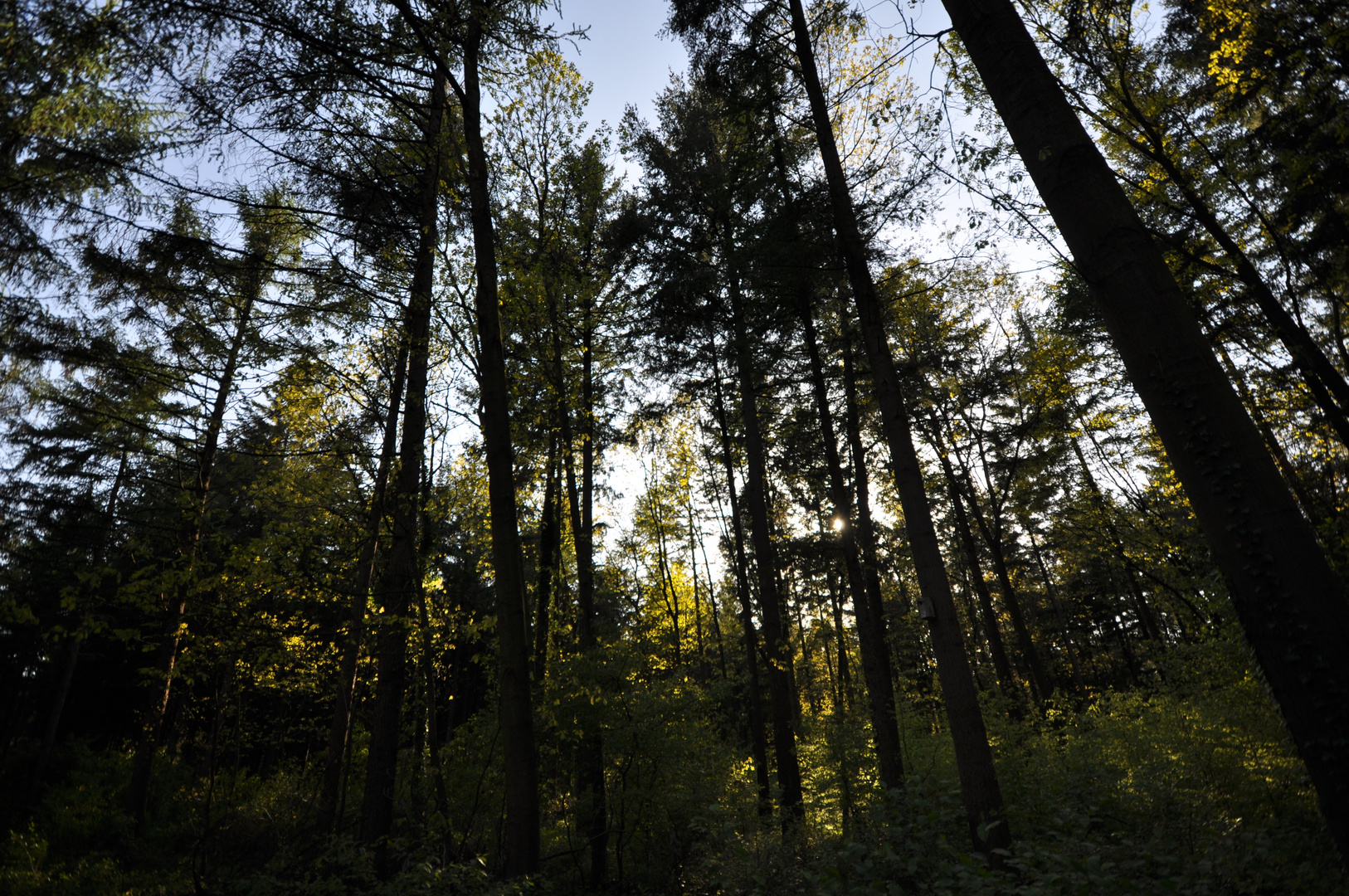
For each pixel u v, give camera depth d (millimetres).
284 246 10359
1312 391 11570
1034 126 4578
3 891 9922
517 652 6477
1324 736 3395
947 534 24531
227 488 11508
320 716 15258
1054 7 10516
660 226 13992
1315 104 10297
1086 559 23625
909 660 22656
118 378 12836
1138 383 4141
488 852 9008
